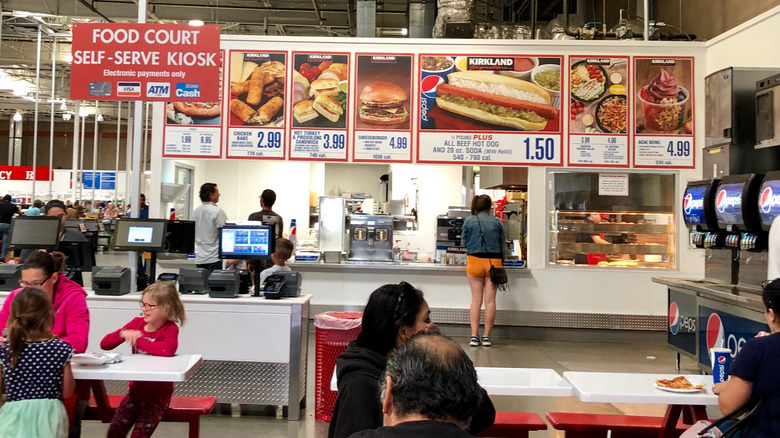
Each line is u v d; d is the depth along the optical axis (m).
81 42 4.57
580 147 7.46
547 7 13.04
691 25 10.01
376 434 1.28
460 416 1.32
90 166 29.97
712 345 5.03
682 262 7.45
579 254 7.58
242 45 7.54
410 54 7.53
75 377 2.70
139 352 3.37
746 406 2.35
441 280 7.58
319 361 4.38
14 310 2.59
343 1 13.47
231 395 4.41
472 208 7.16
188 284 4.64
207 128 7.50
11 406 2.52
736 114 5.54
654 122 7.45
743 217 4.79
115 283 4.43
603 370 5.98
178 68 4.57
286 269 5.32
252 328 4.38
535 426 3.19
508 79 7.50
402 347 1.41
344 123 7.52
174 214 8.48
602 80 7.48
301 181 10.81
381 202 11.46
